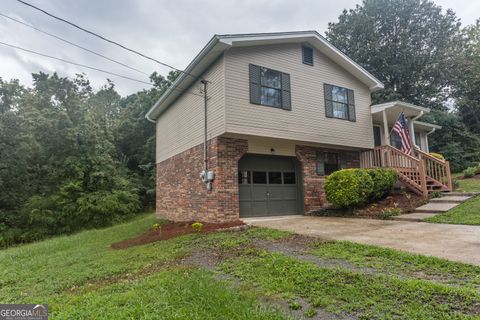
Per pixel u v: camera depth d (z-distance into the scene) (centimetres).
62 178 1703
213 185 901
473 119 2392
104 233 1102
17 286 509
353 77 1199
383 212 866
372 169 1017
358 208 964
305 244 572
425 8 2481
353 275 370
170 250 627
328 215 995
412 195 1016
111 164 1948
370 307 283
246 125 883
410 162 1127
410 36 2516
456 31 2525
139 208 2041
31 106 1670
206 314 285
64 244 914
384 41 2589
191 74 1015
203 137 981
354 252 490
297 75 1023
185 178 1120
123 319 286
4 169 1541
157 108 1392
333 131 1089
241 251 554
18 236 1500
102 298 362
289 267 427
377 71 2597
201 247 622
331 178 990
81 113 1883
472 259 409
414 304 280
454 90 2512
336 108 1119
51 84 1845
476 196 902
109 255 661
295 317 274
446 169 1080
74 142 1748
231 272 435
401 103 1167
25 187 1638
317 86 1072
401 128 1136
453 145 2030
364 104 1216
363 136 1183
